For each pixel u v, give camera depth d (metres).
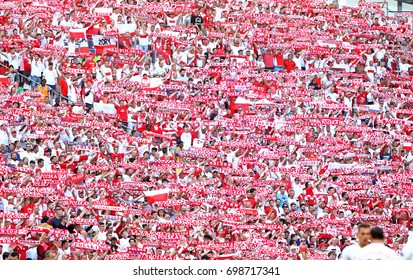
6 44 103.00
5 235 73.88
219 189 87.62
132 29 111.56
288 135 101.62
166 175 91.44
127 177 89.75
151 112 100.88
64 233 74.94
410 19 131.12
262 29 117.50
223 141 97.00
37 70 103.00
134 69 107.00
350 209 88.88
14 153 89.00
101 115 99.94
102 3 112.44
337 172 96.56
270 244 78.75
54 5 111.25
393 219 92.19
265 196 88.06
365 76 116.88
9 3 108.25
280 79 110.62
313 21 122.56
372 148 103.69
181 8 116.69
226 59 113.06
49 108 96.88
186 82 108.31
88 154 91.38
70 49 108.56
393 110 112.06
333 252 79.94
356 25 125.06
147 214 82.56
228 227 80.69
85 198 84.75
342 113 110.00
